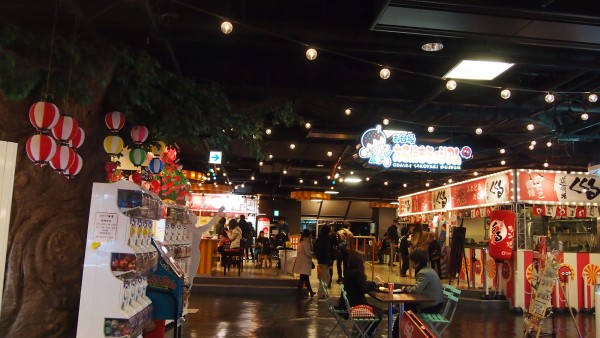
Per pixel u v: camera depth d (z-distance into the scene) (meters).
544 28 5.86
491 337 8.09
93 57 4.89
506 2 5.43
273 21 6.26
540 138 12.18
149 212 5.02
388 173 19.94
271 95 8.23
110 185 4.58
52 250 4.99
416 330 2.52
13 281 4.85
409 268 14.73
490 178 12.23
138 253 4.64
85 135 5.41
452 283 13.12
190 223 7.79
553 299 10.88
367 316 6.38
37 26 5.34
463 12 5.50
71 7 4.88
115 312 4.40
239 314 9.42
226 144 7.23
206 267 13.20
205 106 6.52
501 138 12.55
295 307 10.37
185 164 16.55
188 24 6.11
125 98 5.55
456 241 12.86
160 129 6.30
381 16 5.64
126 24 5.74
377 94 8.82
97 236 4.50
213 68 8.08
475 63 7.07
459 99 9.55
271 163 17.83
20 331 4.80
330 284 12.80
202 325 8.30
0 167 3.14
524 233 11.02
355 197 27.80
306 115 10.66
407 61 8.37
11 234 4.90
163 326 5.52
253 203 19.86
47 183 5.06
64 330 4.95
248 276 13.16
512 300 10.99
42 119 4.11
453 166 10.61
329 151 14.44
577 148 13.38
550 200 11.15
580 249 12.72
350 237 13.59
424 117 9.84
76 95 4.72
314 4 6.47
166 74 5.82
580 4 5.51
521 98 9.55
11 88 4.20
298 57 8.27
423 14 5.55
